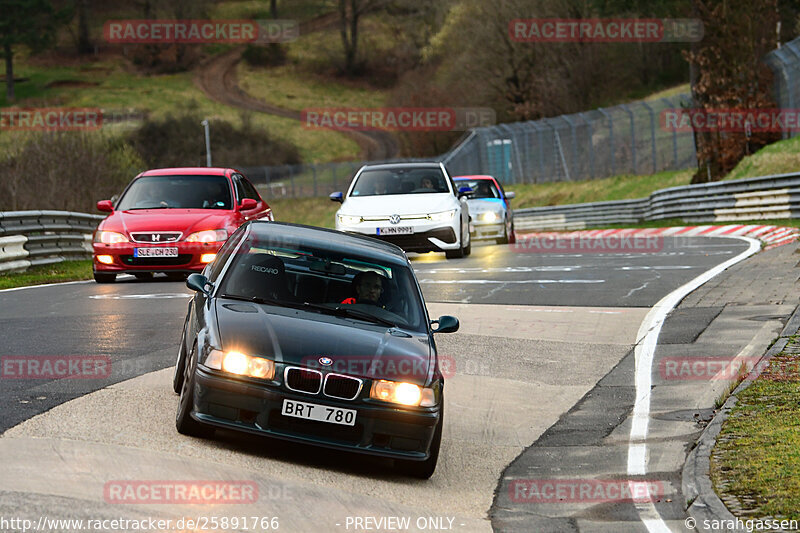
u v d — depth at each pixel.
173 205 62.22
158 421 26.19
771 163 117.94
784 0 167.50
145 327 41.78
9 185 142.00
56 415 25.77
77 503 18.91
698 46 129.75
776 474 22.61
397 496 23.17
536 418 31.41
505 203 95.69
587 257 74.62
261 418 23.89
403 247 71.06
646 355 38.69
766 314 44.25
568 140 196.62
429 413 24.64
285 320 25.75
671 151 181.12
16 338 38.12
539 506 22.83
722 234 94.75
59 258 75.88
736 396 30.72
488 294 54.00
